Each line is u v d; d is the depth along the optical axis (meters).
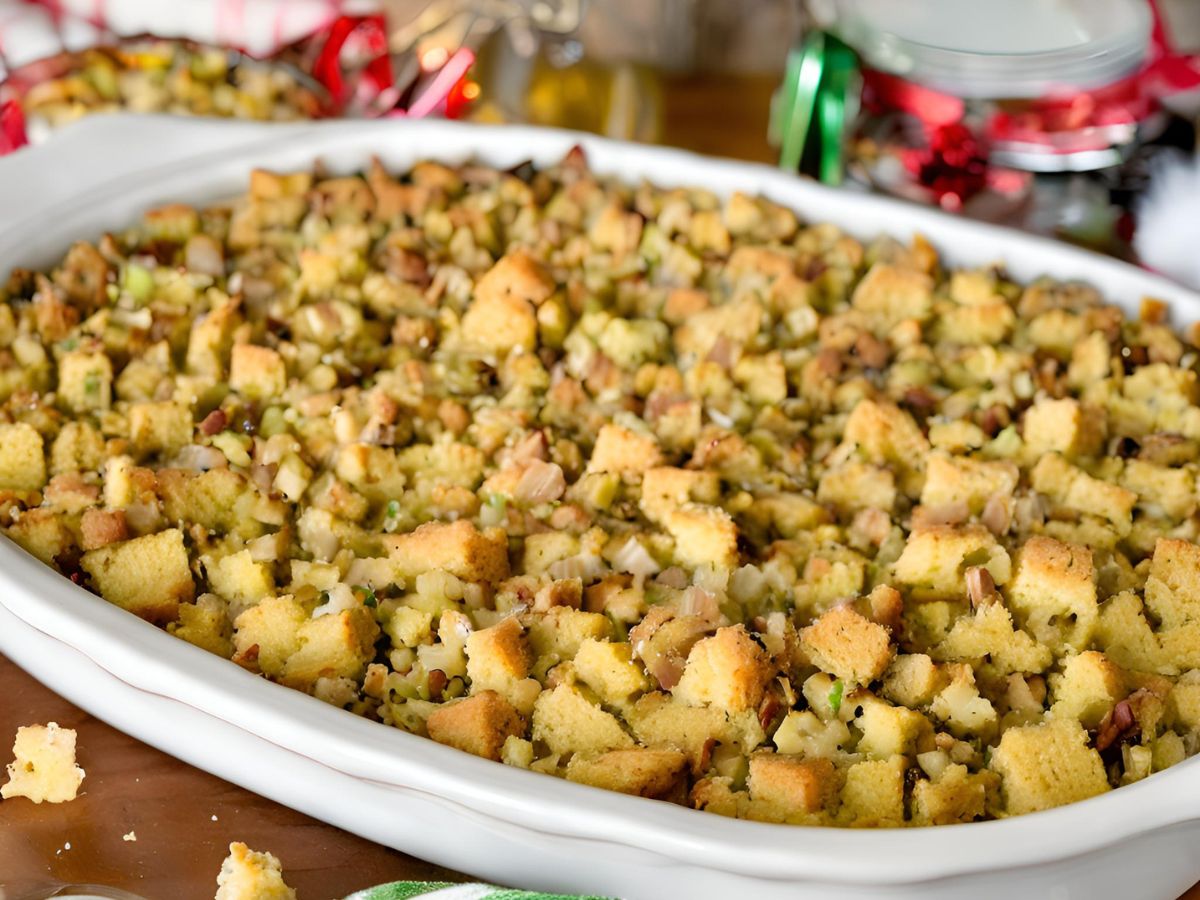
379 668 0.47
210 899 0.45
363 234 0.57
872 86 0.64
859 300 0.57
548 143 0.61
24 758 0.47
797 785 0.44
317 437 0.52
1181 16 0.76
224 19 0.69
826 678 0.47
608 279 0.57
